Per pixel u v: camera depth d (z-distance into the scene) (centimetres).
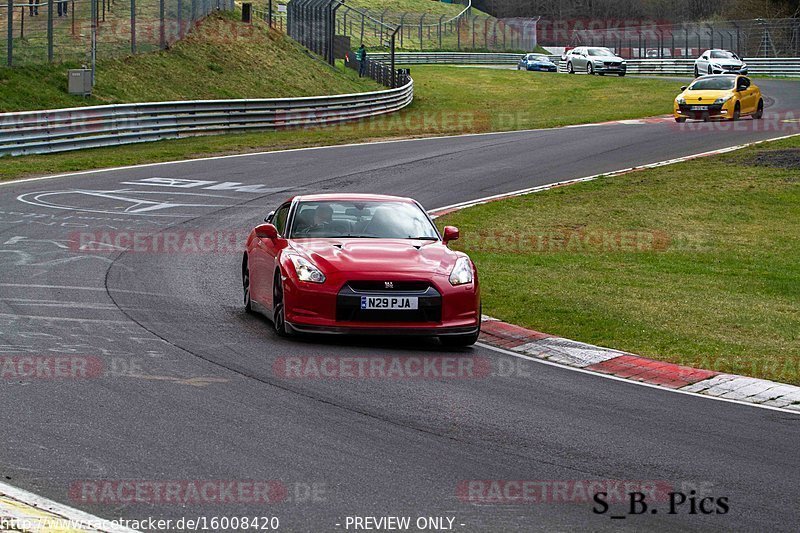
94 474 2277
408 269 3753
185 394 2969
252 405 2888
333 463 2423
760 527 2127
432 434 2697
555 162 10100
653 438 2756
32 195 7456
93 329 3781
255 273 4225
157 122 11462
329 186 8475
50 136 10094
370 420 2798
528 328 4244
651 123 13575
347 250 3884
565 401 3119
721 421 2959
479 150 10994
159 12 16950
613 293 5050
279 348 3644
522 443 2658
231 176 8931
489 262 5803
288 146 11275
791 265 6119
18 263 5056
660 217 7562
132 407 2809
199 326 3953
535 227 7031
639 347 3956
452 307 3747
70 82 12594
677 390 3328
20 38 14025
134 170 9138
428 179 9000
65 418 2678
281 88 16538
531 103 19062
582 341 4053
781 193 8475
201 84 15112
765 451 2672
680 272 5800
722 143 11231
